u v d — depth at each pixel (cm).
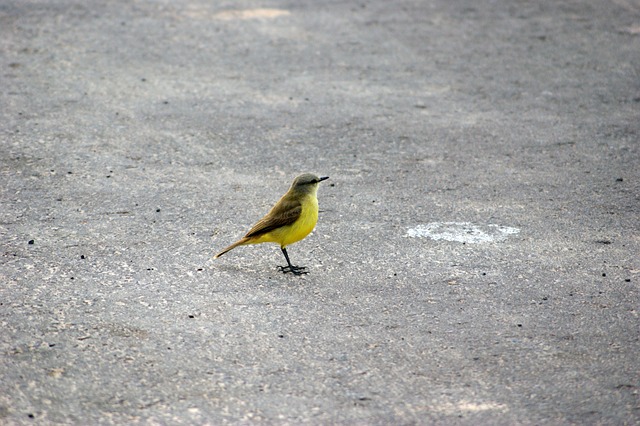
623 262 1159
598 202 1370
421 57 2119
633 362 908
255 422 800
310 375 881
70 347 923
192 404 827
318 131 1677
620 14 2498
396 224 1287
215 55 2112
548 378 877
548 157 1561
